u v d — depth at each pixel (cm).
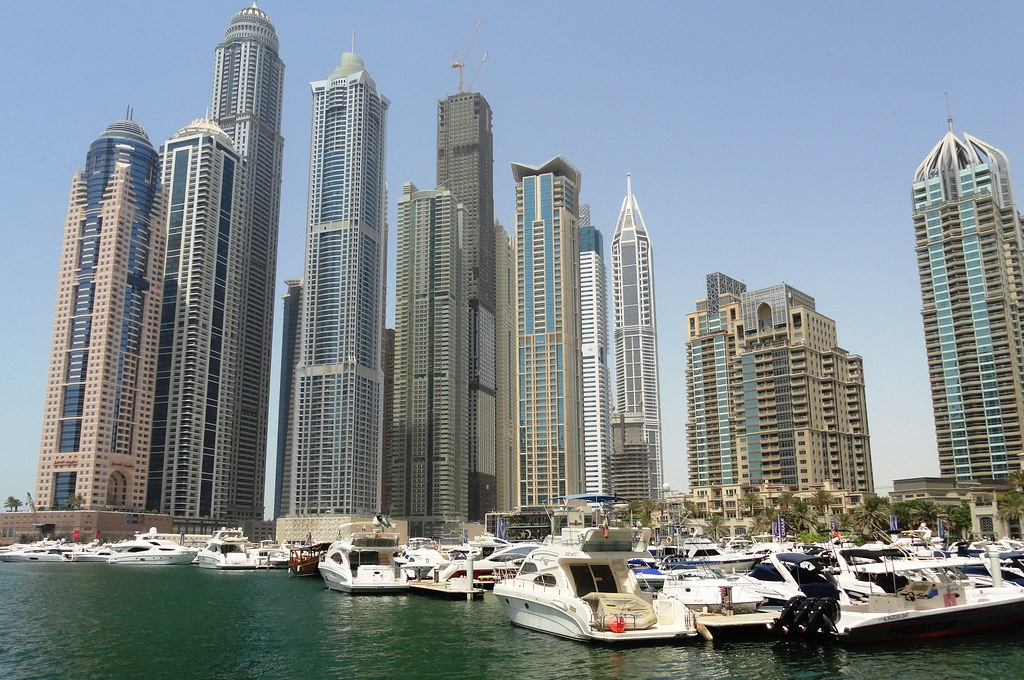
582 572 5359
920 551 7062
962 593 4912
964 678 3872
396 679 4106
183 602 8206
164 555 17362
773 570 6078
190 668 4472
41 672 4397
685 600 5303
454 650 4897
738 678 3934
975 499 18625
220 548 16050
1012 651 4419
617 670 4131
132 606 7825
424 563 10025
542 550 5766
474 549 12238
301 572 12769
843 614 4672
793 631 4766
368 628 6000
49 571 14575
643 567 9281
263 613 7100
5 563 18100
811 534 18088
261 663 4603
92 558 19250
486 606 7544
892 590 5031
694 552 10875
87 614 7119
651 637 4734
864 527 18312
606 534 5300
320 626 6156
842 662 4225
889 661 4225
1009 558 6956
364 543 9169
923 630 4709
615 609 4988
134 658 4803
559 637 5156
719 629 4856
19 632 5947
